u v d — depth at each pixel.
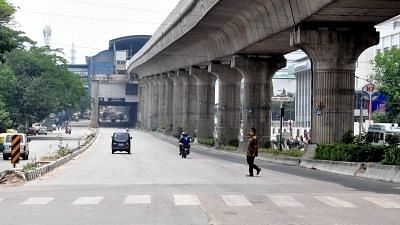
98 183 28.05
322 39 44.66
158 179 30.45
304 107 118.19
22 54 112.31
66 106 124.00
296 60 128.75
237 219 15.95
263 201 20.06
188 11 65.94
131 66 162.00
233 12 54.06
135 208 18.41
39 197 21.75
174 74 119.00
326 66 45.19
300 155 50.59
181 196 21.56
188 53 92.25
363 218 16.22
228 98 80.69
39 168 34.19
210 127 97.44
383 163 32.12
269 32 51.91
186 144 57.44
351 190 24.41
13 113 105.81
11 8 57.59
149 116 154.50
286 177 32.50
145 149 75.12
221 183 27.72
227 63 80.38
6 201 20.56
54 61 117.44
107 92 185.38
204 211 17.61
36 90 108.38
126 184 27.30
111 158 54.38
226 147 76.50
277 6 46.25
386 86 67.00
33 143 88.00
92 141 92.31
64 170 38.59
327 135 45.34
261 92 68.88
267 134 68.94
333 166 38.31
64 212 17.59
